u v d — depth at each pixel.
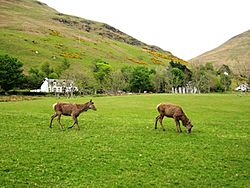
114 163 19.66
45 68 152.88
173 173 18.34
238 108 57.97
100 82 134.50
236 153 22.91
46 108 51.28
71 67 170.25
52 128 30.17
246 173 18.66
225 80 155.50
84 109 30.53
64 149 22.23
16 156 20.16
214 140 27.16
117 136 27.39
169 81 143.12
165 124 35.41
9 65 115.94
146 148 23.45
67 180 16.70
